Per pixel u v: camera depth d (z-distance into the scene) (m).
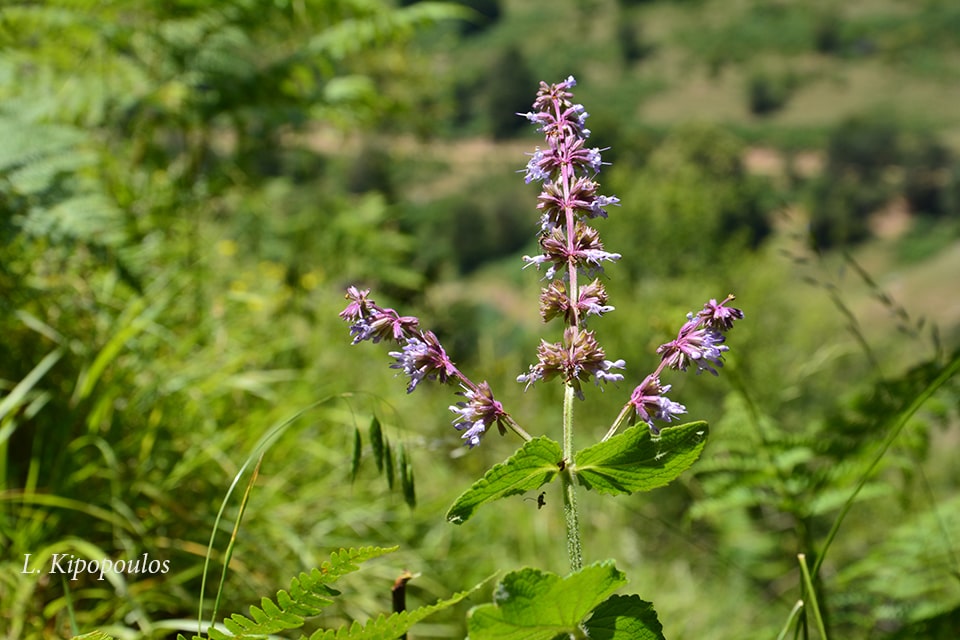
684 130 57.41
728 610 4.19
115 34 4.55
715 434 3.29
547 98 1.57
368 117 5.63
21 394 2.84
